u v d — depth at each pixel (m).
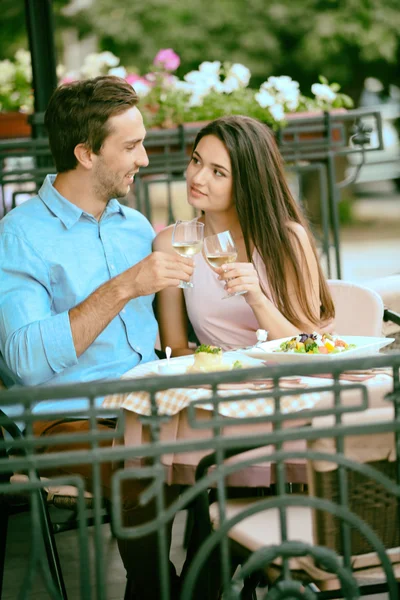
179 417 3.24
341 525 2.56
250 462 2.36
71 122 3.98
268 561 2.41
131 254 4.27
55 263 4.01
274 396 2.36
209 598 3.37
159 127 7.09
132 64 19.34
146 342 4.22
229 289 3.93
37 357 3.77
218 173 4.22
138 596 3.57
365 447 2.61
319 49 19.39
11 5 18.80
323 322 4.38
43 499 3.55
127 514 3.53
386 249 17.06
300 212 4.43
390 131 21.20
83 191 4.09
